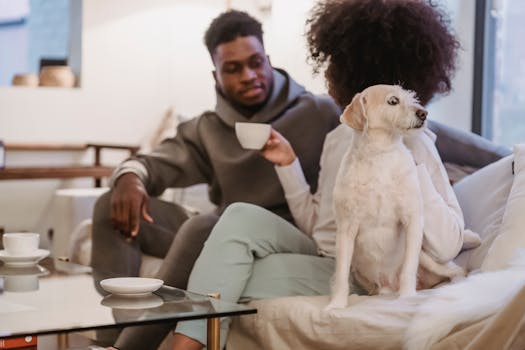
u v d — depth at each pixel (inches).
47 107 178.9
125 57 184.2
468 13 140.1
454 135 97.3
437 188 74.9
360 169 69.1
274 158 87.1
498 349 53.5
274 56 135.5
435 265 72.2
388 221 69.2
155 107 187.2
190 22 185.9
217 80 113.3
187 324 71.7
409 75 80.1
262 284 80.2
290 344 73.7
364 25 80.7
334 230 84.1
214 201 113.2
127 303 64.7
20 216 181.9
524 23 145.1
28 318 60.2
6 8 231.1
